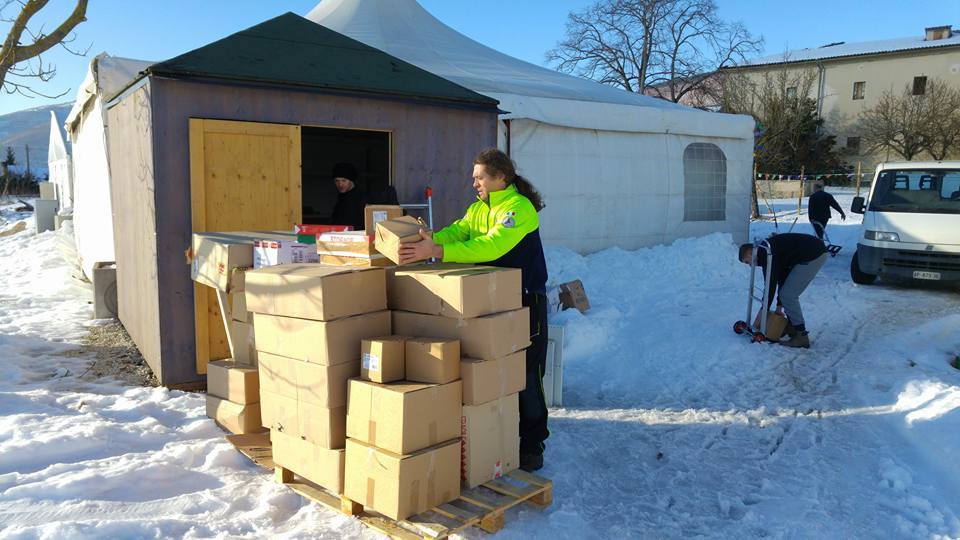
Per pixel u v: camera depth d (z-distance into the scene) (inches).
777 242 278.7
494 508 128.5
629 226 478.9
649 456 177.8
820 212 550.6
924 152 1456.7
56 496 135.6
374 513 132.3
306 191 423.2
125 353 258.8
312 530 128.3
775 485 159.6
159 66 200.5
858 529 139.1
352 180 287.9
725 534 137.3
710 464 172.7
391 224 137.0
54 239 609.3
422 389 122.6
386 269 140.6
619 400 224.4
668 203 494.3
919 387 217.6
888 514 145.0
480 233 155.7
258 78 214.7
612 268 432.8
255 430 165.9
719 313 334.0
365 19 500.4
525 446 157.3
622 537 134.8
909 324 323.6
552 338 217.8
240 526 130.8
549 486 140.9
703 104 1188.5
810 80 1515.7
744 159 534.0
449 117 263.6
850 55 1637.6
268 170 222.4
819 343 289.6
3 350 255.8
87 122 423.5
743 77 1330.0
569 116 436.8
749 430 196.4
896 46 1654.8
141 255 235.1
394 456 119.9
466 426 132.3
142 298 239.5
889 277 407.2
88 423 173.6
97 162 382.0
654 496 154.6
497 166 148.8
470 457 133.3
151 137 202.8
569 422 201.8
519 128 428.5
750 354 268.8
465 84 424.8
